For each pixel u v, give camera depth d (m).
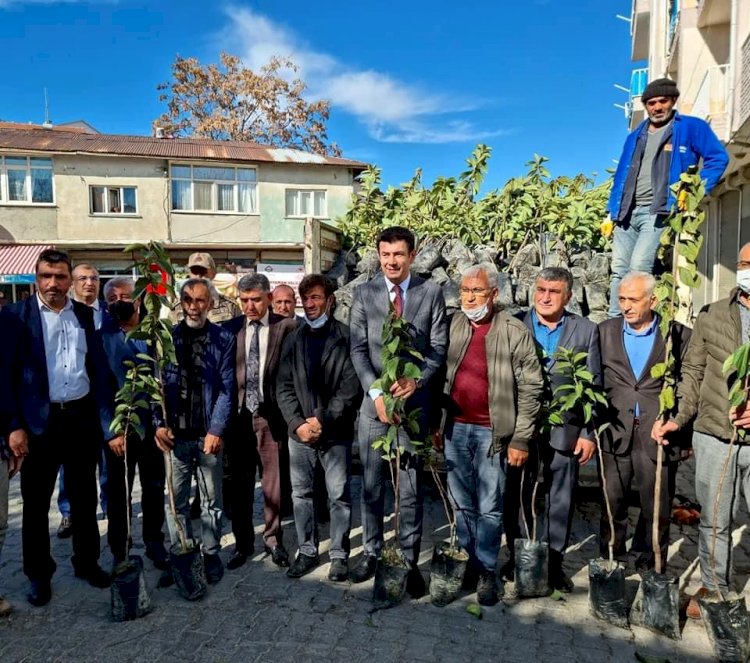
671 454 3.68
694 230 3.35
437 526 4.91
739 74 9.80
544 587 3.67
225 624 3.41
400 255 3.66
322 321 3.96
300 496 4.00
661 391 3.53
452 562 3.59
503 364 3.53
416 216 8.30
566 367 3.53
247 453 4.18
